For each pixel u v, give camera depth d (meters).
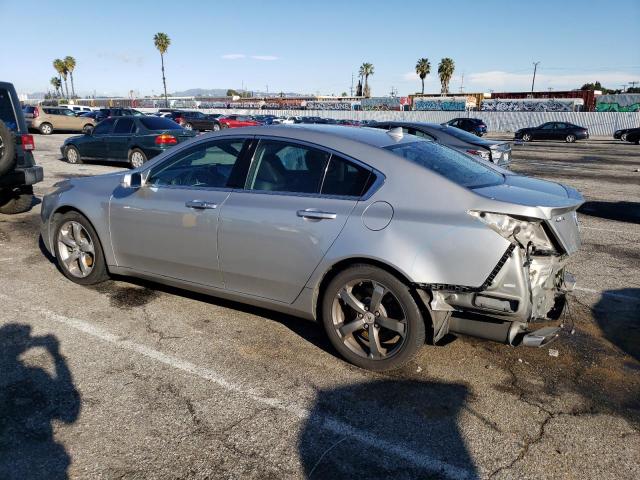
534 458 2.78
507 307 3.15
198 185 4.29
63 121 32.00
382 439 2.92
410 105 57.12
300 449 2.82
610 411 3.21
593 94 49.25
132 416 3.08
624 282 5.57
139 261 4.62
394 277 3.37
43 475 2.60
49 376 3.48
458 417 3.13
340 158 3.70
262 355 3.84
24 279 5.34
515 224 3.12
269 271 3.85
